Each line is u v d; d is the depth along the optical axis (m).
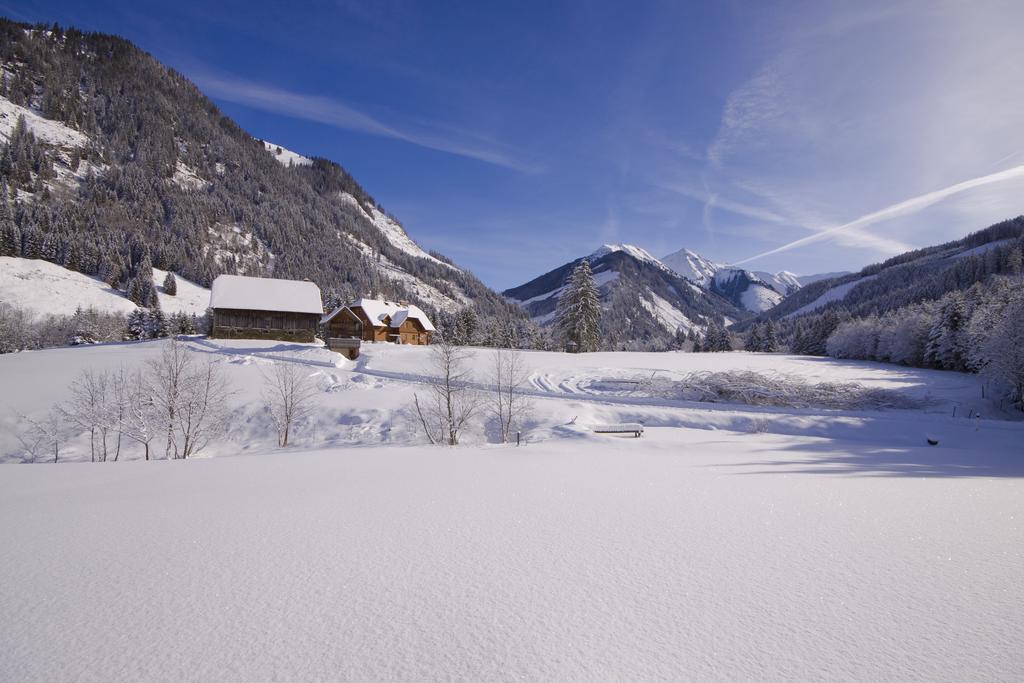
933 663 2.75
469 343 81.12
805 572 4.34
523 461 12.67
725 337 92.25
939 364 50.44
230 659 2.90
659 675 2.67
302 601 3.76
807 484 8.86
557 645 3.05
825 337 80.50
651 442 18.53
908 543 5.19
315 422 26.53
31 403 25.67
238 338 50.59
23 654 2.96
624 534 5.58
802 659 2.82
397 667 2.80
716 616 3.45
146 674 2.73
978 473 10.66
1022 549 4.98
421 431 25.09
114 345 47.50
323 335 65.69
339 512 6.69
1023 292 36.38
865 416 26.69
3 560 4.75
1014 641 3.03
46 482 10.02
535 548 5.07
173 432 23.08
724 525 5.96
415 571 4.40
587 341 59.75
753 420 25.34
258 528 5.86
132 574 4.36
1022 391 31.83
